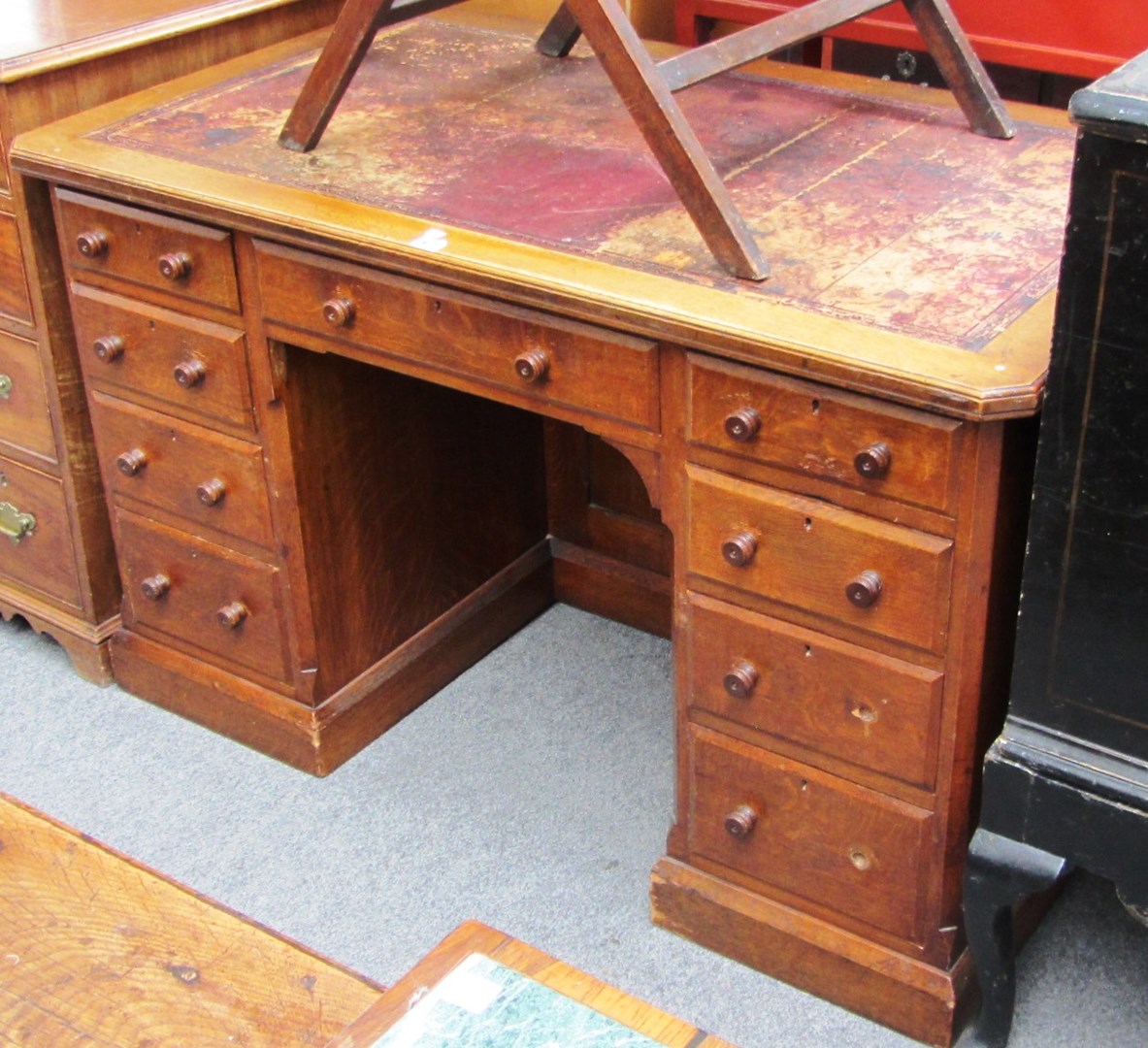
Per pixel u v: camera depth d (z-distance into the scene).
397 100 2.47
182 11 2.58
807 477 1.87
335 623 2.60
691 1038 1.54
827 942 2.14
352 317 2.16
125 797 2.61
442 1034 1.55
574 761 2.67
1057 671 1.77
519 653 2.96
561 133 2.33
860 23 2.56
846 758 2.01
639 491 2.89
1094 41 2.36
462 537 2.84
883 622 1.89
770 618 2.00
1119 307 1.55
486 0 2.96
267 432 2.40
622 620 3.03
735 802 2.16
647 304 1.83
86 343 2.53
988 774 1.86
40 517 2.81
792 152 2.22
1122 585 1.67
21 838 1.89
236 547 2.56
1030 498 1.83
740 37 2.02
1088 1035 2.12
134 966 1.72
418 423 2.65
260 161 2.28
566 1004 1.58
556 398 2.03
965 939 2.08
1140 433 1.59
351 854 2.48
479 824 2.54
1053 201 2.05
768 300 1.83
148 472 2.59
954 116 2.33
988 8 2.42
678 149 1.87
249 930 1.76
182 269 2.30
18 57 2.38
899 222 2.00
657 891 2.29
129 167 2.27
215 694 2.72
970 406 1.64
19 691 2.88
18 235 2.50
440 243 2.00
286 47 2.72
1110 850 1.81
